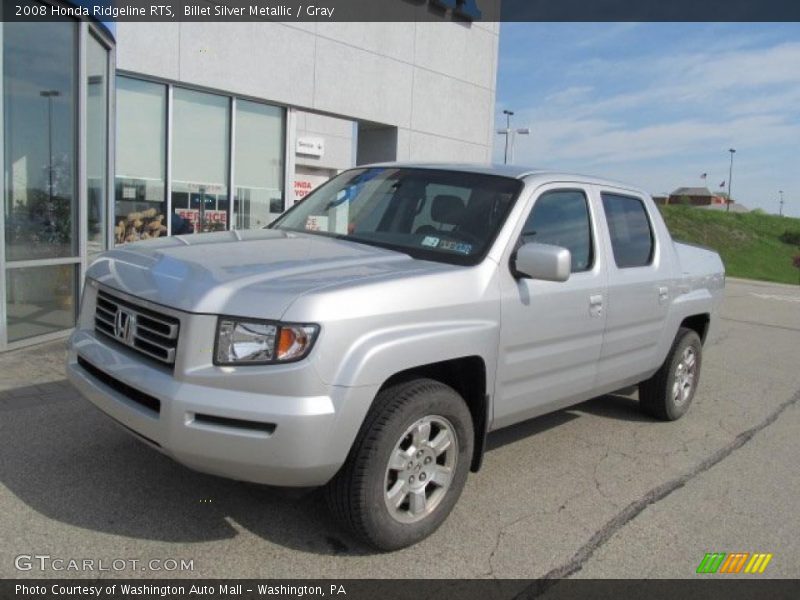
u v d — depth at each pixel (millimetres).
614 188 5191
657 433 5727
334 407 2979
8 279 6426
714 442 5609
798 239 46156
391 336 3211
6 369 5820
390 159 13812
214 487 3918
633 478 4699
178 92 10344
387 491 3303
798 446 5645
